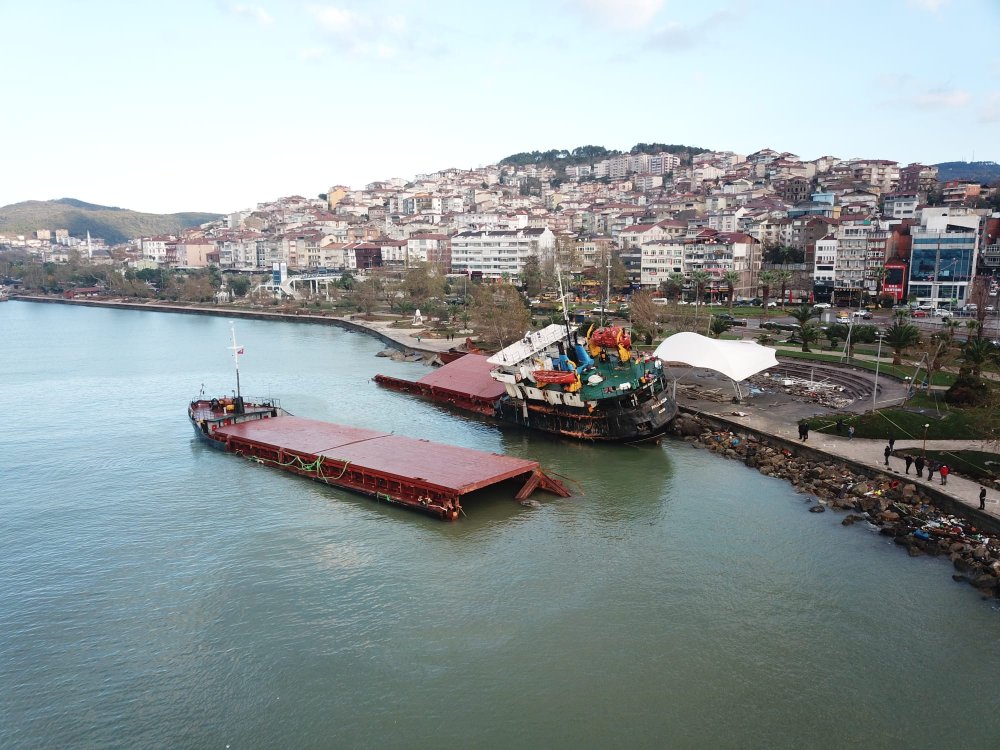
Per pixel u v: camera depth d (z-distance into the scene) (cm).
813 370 10550
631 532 6019
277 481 7375
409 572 5409
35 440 9088
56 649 4556
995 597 4856
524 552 5703
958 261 16800
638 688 4144
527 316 15538
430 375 12194
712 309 17825
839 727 3838
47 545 5984
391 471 6850
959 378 8012
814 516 6184
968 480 6184
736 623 4728
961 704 3997
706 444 8188
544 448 8400
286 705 4034
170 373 13850
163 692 4159
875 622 4697
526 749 3706
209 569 5512
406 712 3969
